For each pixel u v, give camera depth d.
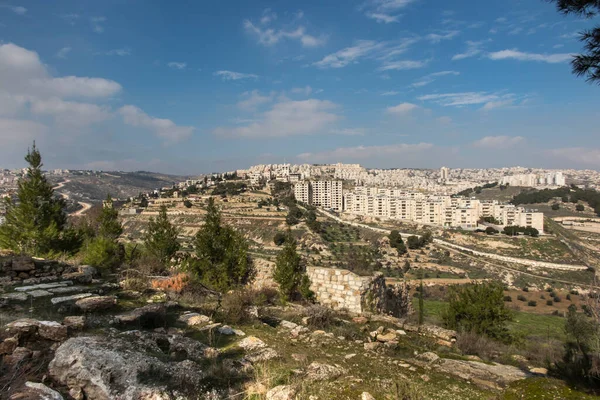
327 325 12.41
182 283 14.20
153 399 4.88
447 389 6.88
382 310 17.48
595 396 5.80
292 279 17.80
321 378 6.88
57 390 5.09
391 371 7.79
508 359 10.59
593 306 8.34
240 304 11.93
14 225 23.94
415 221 140.38
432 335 12.50
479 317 17.27
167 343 7.79
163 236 25.30
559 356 9.90
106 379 5.05
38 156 25.80
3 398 4.52
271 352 8.20
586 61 7.54
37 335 6.75
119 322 8.88
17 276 13.36
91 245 19.53
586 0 7.23
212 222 22.42
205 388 5.64
